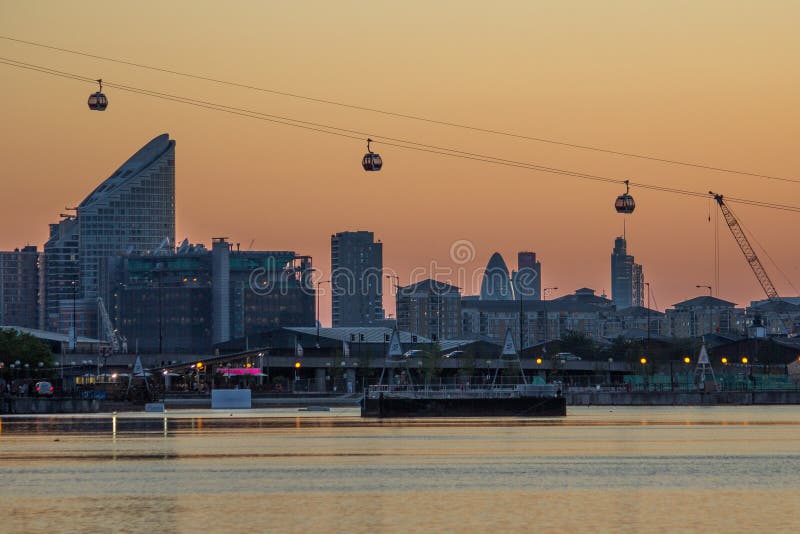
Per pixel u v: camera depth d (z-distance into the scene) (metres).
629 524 195.38
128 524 196.50
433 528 192.25
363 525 194.88
